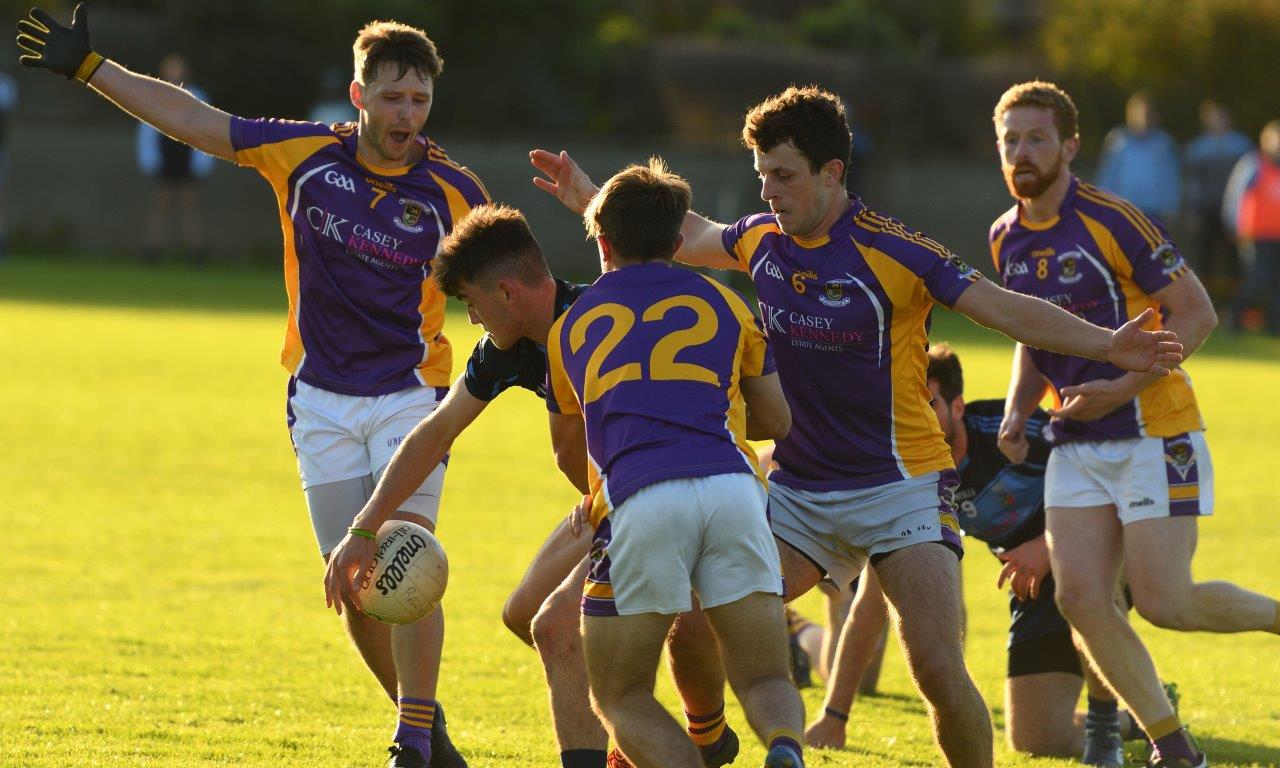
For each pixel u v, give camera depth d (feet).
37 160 319.88
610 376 51.47
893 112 364.17
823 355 59.00
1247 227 256.73
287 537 104.88
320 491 64.80
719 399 51.55
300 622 84.23
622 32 373.81
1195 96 355.15
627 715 51.44
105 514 109.29
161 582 91.61
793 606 92.02
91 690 69.51
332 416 64.54
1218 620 65.62
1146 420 65.87
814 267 58.54
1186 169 310.04
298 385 65.36
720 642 51.62
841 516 59.82
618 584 50.57
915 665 56.13
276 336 213.25
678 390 51.11
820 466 60.18
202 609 85.97
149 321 223.51
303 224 64.54
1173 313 67.26
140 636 79.61
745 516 50.39
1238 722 73.41
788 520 61.16
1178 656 86.17
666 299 52.65
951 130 366.84
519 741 65.62
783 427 55.42
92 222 323.16
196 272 300.81
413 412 64.95
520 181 321.93
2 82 280.51
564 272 321.73
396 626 59.41
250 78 329.31
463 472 132.67
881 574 59.11
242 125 64.34
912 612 56.90
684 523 49.83
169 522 107.76
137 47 335.47
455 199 65.41
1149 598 65.62
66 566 94.22
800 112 57.26
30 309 230.68
